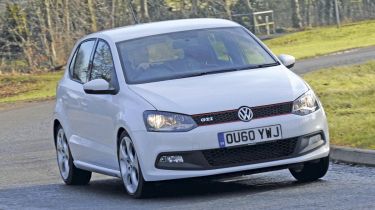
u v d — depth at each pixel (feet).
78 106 71.51
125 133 62.54
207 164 58.80
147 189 61.36
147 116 60.29
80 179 75.77
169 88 62.18
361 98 111.65
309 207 52.95
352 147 74.84
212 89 61.16
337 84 132.98
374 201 52.90
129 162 63.00
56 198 68.74
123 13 271.49
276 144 59.57
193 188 65.51
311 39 259.39
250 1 298.56
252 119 59.31
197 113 59.26
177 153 59.16
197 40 68.03
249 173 59.57
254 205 55.42
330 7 301.02
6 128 136.05
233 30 69.72
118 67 65.98
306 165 63.82
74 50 76.38
